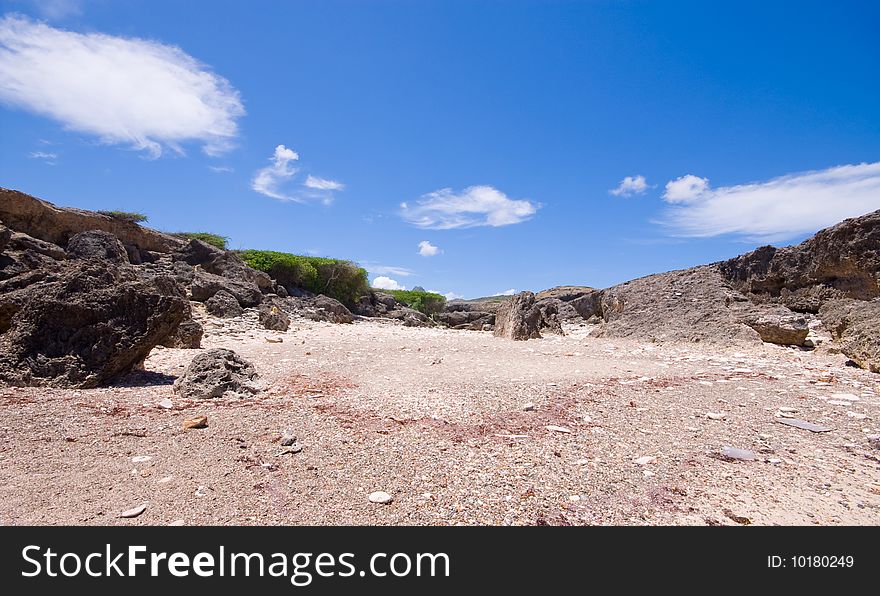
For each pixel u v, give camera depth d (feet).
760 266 55.57
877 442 17.65
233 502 12.48
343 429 18.28
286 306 79.46
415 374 29.48
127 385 25.89
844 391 25.59
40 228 68.28
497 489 13.56
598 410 21.62
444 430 18.40
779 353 41.09
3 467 14.24
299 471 14.42
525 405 21.72
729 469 15.42
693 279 60.64
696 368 32.48
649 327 55.47
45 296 26.22
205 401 22.34
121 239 78.28
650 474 14.87
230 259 84.79
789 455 16.72
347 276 110.52
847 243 47.29
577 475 14.61
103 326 26.08
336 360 35.35
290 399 22.93
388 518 11.99
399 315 114.21
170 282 43.47
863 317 38.19
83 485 13.20
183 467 14.52
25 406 20.43
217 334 51.21
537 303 70.28
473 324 105.60
